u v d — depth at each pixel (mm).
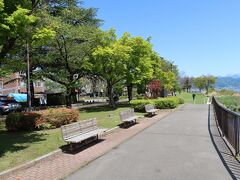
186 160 9023
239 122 9031
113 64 30094
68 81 30438
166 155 9711
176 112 25562
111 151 10469
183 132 14445
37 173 8023
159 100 28547
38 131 15117
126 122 17406
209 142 11797
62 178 7531
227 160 8969
